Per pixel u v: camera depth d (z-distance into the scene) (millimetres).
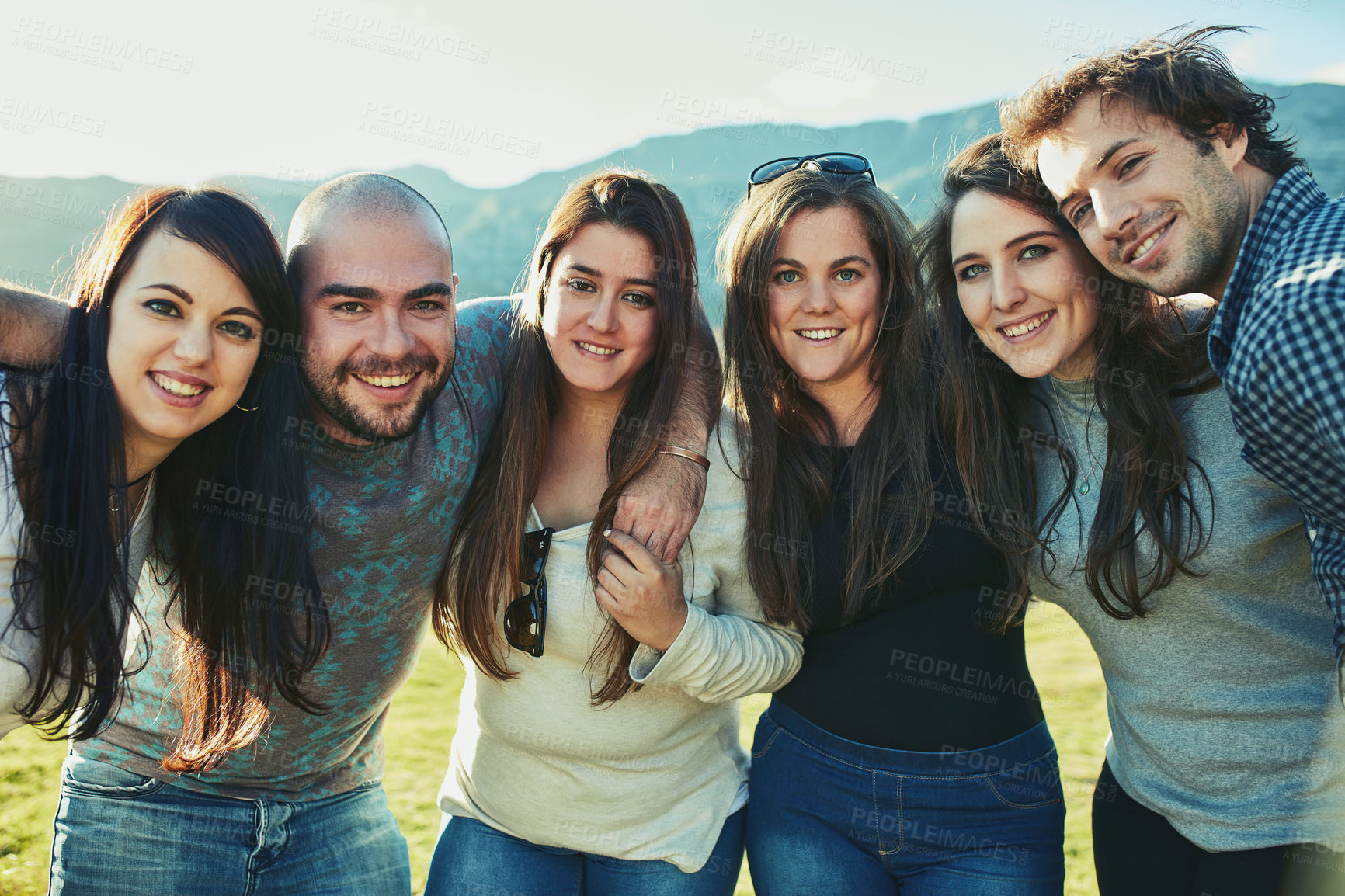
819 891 2105
